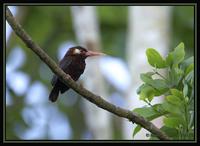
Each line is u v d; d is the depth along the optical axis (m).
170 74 8.15
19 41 19.09
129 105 13.97
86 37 16.11
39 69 19.69
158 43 14.56
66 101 19.88
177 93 7.86
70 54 11.23
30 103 19.25
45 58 7.85
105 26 19.00
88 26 16.17
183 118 7.94
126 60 18.66
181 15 18.41
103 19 18.77
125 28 18.95
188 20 18.42
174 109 7.93
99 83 16.00
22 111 18.92
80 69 11.20
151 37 14.60
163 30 14.71
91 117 16.03
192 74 8.09
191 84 8.09
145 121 8.02
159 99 12.31
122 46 18.77
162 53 14.55
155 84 8.09
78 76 11.28
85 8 16.28
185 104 7.91
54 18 19.44
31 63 19.61
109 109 8.02
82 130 19.66
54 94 10.73
